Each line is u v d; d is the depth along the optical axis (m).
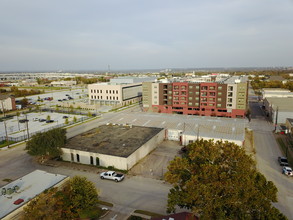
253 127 84.56
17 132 82.56
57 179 35.62
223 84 97.25
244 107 95.75
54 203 26.41
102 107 133.88
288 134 73.69
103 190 40.91
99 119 102.12
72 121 98.25
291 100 106.50
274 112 89.31
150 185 42.59
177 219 28.67
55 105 140.00
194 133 65.31
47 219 24.53
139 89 161.12
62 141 54.38
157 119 81.00
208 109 102.38
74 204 29.14
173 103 108.75
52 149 52.09
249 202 22.67
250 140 68.69
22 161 55.47
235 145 29.16
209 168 24.92
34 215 24.44
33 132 81.88
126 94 144.25
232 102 97.19
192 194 23.09
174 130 69.94
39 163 53.78
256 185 24.34
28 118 105.88
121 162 48.72
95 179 45.25
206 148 29.81
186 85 104.62
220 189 23.11
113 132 66.94
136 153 52.56
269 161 53.31
